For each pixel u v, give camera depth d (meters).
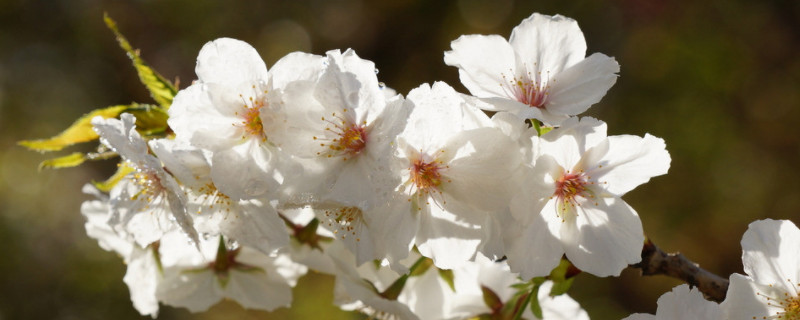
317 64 0.50
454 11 1.28
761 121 1.13
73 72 1.33
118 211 0.52
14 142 1.28
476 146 0.50
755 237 0.51
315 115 0.50
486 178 0.50
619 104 1.16
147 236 0.52
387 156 0.49
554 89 0.52
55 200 1.25
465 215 0.50
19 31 1.34
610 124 1.14
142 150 0.51
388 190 0.49
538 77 0.52
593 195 0.51
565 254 0.52
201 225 0.51
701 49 1.14
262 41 1.33
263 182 0.50
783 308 0.51
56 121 1.31
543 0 1.22
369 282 0.55
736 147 1.12
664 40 1.16
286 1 1.34
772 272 0.51
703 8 1.16
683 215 1.10
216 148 0.50
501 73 0.52
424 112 0.50
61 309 1.17
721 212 1.10
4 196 1.23
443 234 0.50
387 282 0.55
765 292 0.51
